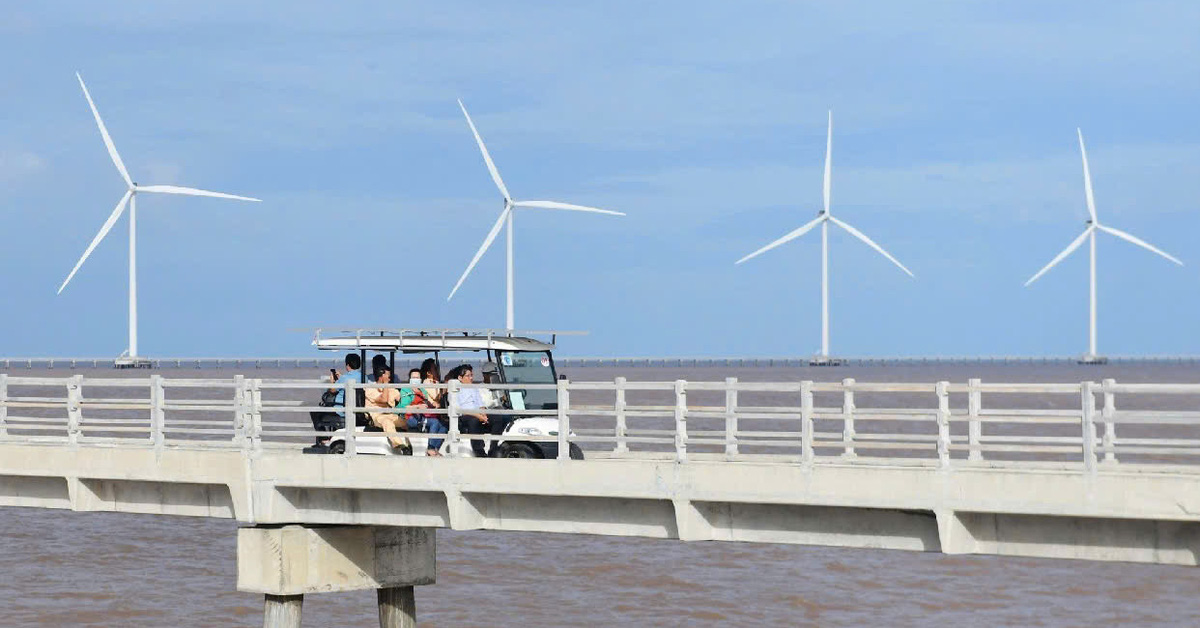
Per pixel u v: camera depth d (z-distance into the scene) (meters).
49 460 30.23
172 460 28.55
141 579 49.41
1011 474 20.69
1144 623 44.50
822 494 22.16
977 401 21.59
